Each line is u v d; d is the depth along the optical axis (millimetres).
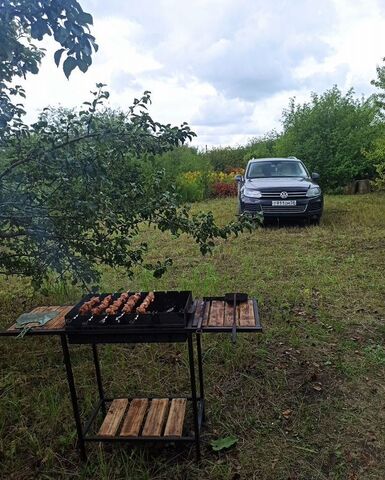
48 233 2969
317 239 7398
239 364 3262
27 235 3180
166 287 5062
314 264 5871
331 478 2217
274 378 3109
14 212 2828
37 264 3504
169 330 2158
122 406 2686
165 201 3053
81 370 3289
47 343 3754
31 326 2283
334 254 6422
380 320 4062
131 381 3115
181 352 3477
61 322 2338
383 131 13039
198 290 4809
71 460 2408
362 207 10469
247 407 2803
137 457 2375
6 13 1937
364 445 2443
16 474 2322
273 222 9008
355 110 14312
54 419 2682
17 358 3510
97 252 3303
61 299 4656
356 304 4453
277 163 9914
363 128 14023
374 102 12203
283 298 4605
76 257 3291
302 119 14594
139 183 3148
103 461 2336
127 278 5438
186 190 14133
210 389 2992
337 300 4559
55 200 2855
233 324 2178
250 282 5203
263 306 4418
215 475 2242
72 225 3035
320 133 14164
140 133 2766
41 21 1908
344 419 2664
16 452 2475
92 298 2600
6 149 2824
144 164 3840
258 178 9375
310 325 3934
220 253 6746
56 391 3008
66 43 1906
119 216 3121
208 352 3441
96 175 2688
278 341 3652
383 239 7168
